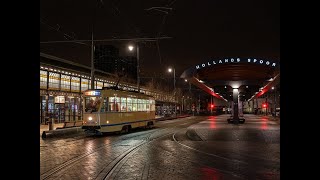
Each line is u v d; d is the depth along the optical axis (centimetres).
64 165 1251
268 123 4400
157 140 2373
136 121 3294
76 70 4238
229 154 1550
